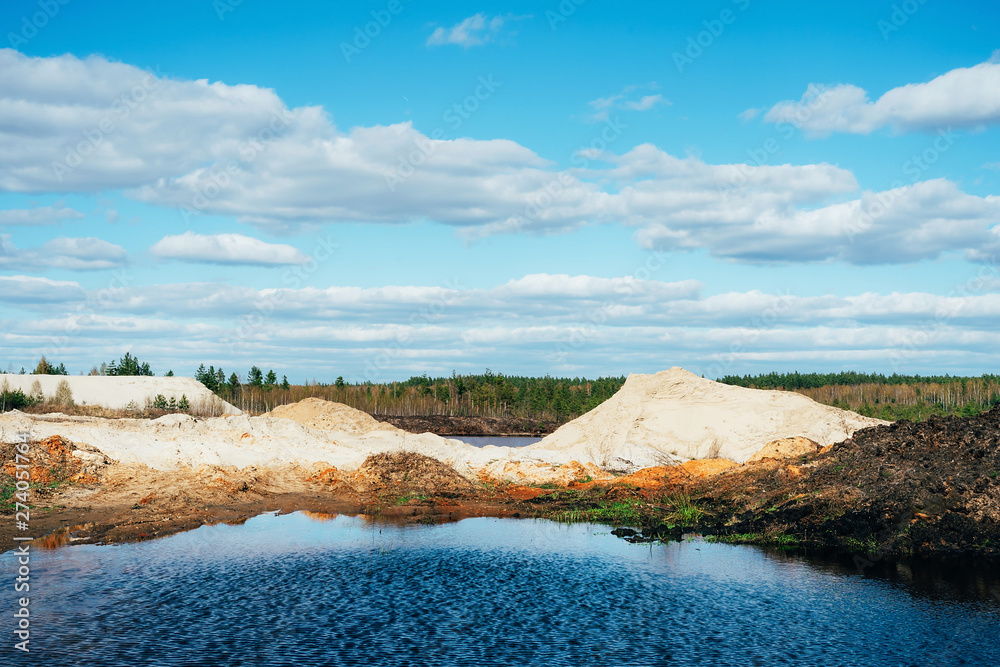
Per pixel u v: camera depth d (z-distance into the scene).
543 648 14.91
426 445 51.25
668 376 57.56
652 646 15.07
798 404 51.09
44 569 20.09
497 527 28.20
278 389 131.50
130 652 14.25
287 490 34.81
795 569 21.47
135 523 26.11
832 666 14.03
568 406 131.25
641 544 25.03
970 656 14.53
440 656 14.41
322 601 17.86
